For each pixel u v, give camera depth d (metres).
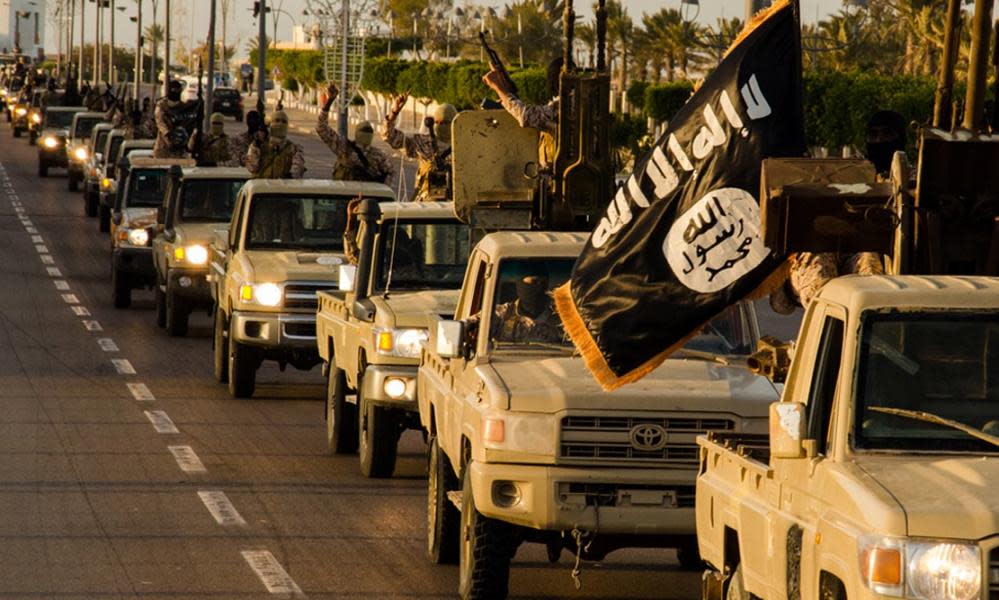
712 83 20.75
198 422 43.06
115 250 69.75
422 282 37.38
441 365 28.83
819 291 18.12
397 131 48.47
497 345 26.03
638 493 23.89
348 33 95.00
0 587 25.69
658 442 23.91
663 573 28.17
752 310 26.30
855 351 17.02
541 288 26.33
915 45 128.00
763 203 19.08
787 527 17.36
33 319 65.62
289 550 28.89
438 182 48.59
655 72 167.75
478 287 27.73
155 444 39.53
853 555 15.59
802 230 18.84
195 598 25.31
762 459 19.81
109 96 157.00
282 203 48.44
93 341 59.50
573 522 23.73
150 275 69.44
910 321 17.09
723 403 23.98
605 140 32.97
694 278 20.50
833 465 16.70
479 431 24.16
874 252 19.34
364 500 33.59
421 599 25.61
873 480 16.08
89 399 46.38
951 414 16.86
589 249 20.95
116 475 35.47
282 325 46.53
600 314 20.67
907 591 15.13
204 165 70.44
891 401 16.91
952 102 21.14
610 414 23.91
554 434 23.81
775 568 17.78
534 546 30.34
